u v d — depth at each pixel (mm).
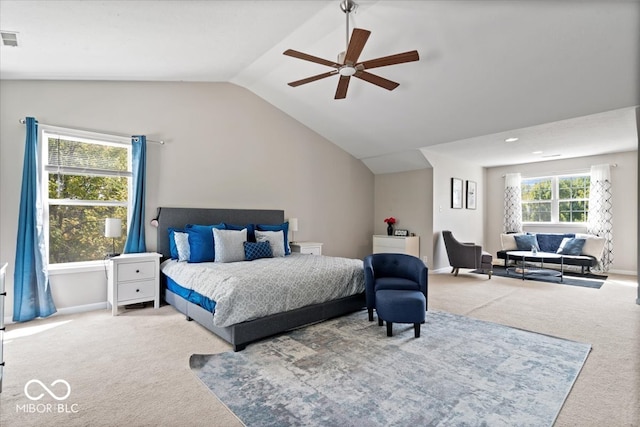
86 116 3605
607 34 2727
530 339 2803
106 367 2258
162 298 3893
